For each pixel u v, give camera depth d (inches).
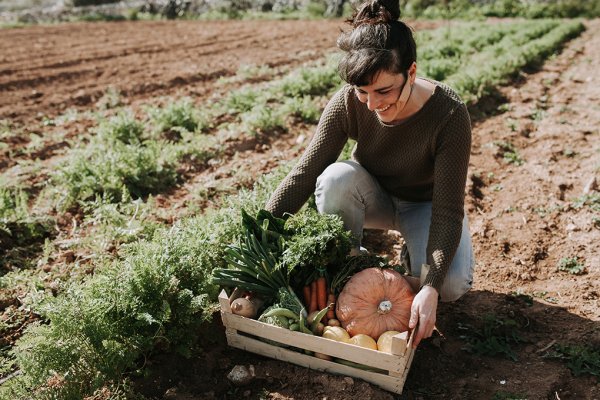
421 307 111.3
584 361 128.5
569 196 212.7
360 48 100.3
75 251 179.2
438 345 135.3
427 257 118.7
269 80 396.5
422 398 120.6
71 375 113.2
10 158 254.7
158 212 199.2
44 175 234.2
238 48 561.6
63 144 271.3
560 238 183.5
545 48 477.1
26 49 551.5
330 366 119.6
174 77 400.2
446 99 117.0
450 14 846.5
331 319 121.6
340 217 127.6
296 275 128.5
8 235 187.0
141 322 120.0
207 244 144.0
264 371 124.8
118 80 403.9
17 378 116.6
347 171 131.9
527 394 119.5
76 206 209.2
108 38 644.7
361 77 100.1
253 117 279.0
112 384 118.6
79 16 962.7
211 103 329.7
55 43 597.3
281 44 587.2
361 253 142.3
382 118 114.3
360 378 118.3
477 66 386.9
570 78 394.6
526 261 171.0
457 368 129.6
